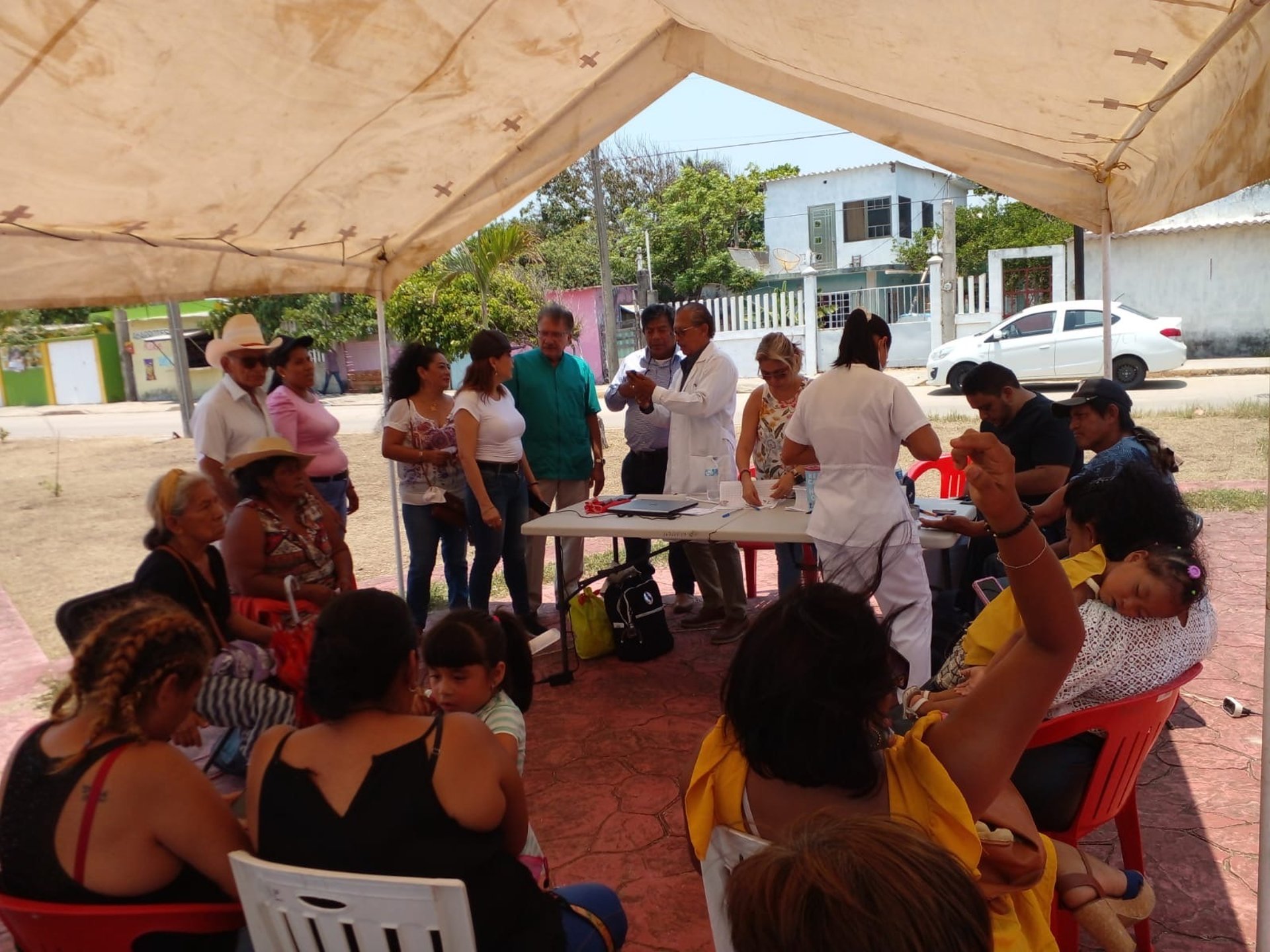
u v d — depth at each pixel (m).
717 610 5.59
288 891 1.66
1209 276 20.52
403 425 5.29
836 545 3.77
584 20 3.48
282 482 4.00
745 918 0.84
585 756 4.01
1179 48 2.49
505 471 5.29
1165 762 3.63
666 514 4.64
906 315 23.52
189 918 1.74
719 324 23.91
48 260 3.61
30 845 1.72
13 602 7.64
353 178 4.05
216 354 4.88
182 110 3.02
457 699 2.46
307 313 25.75
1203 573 2.31
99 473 14.96
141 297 4.02
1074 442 4.20
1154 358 16.42
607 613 5.09
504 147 4.30
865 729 1.43
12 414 29.23
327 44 2.95
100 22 2.48
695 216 32.53
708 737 1.60
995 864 1.58
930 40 2.80
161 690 1.80
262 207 3.99
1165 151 3.18
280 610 3.87
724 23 3.20
